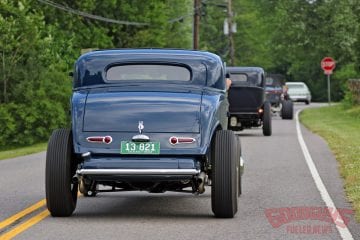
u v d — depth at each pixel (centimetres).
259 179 3441
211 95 2430
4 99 7669
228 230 2189
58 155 2356
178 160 2292
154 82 2512
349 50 10888
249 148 5147
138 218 2405
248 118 6366
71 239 2052
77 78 2530
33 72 7825
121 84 2503
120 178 2303
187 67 2530
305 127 7481
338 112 9850
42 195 2980
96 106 2358
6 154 5609
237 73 6475
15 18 8019
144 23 12575
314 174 3609
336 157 4416
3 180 3541
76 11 11006
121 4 12319
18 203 2748
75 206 2486
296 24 11000
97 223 2305
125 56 2531
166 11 14750
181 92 2428
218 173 2342
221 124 2492
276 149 5047
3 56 7700
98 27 11944
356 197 2767
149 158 2306
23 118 7538
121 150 2306
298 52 11881
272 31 13712
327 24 11031
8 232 2156
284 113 8762
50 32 9538
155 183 2439
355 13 10925
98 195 2952
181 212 2533
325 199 2798
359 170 3578
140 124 2320
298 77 19138
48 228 2217
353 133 6325
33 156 5144
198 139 2312
